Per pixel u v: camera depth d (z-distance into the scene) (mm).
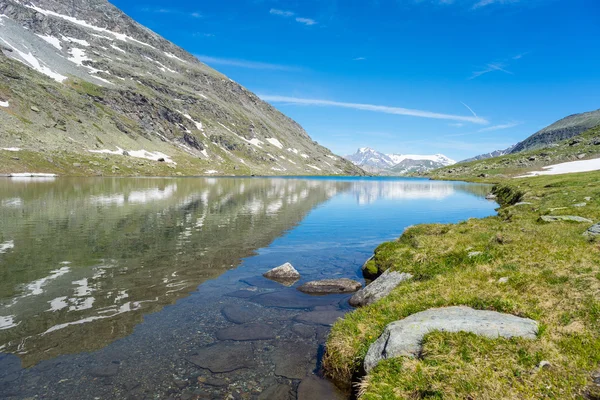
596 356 7289
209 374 10070
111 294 16734
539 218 24453
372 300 15328
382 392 7672
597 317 8625
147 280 19016
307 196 83125
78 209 47406
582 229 18516
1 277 19109
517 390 6723
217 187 110188
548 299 9945
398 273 16172
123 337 12281
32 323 13289
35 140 168250
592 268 11188
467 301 10641
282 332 12977
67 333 12500
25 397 8852
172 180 153500
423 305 11156
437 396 7062
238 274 20828
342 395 9266
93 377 9789
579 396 6363
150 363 10586
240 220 42094
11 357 10812
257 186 124438
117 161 195125
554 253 13648
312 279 20359
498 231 21000
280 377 10031
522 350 7676
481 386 6988
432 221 43594
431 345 8359
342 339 10688
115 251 25547
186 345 11781
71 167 160000
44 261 22484
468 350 7957
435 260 16094
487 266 13633
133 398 8883
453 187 132875
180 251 26031
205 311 14906
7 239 28906
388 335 9461
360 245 29703
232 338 12375
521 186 68562
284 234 34000
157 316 14242
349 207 59719
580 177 67750
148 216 42938
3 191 71125
